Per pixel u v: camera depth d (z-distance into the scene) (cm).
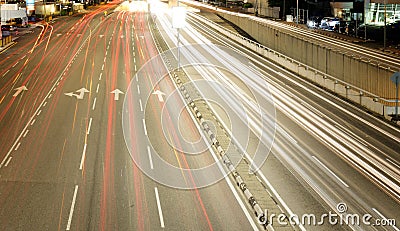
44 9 12212
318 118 4081
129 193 2436
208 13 12950
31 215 2162
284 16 12244
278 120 3956
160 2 16200
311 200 2411
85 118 3809
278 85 5331
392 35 8962
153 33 9250
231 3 16138
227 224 2122
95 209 2241
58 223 2094
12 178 2586
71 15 12925
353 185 2644
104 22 11012
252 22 9344
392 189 2614
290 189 2545
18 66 5978
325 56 6072
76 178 2612
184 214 2214
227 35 9288
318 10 12769
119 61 6372
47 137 3325
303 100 4706
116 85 5000
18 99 4384
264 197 2388
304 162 2989
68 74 5534
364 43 8119
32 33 9162
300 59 6919
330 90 5169
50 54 6862
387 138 3594
